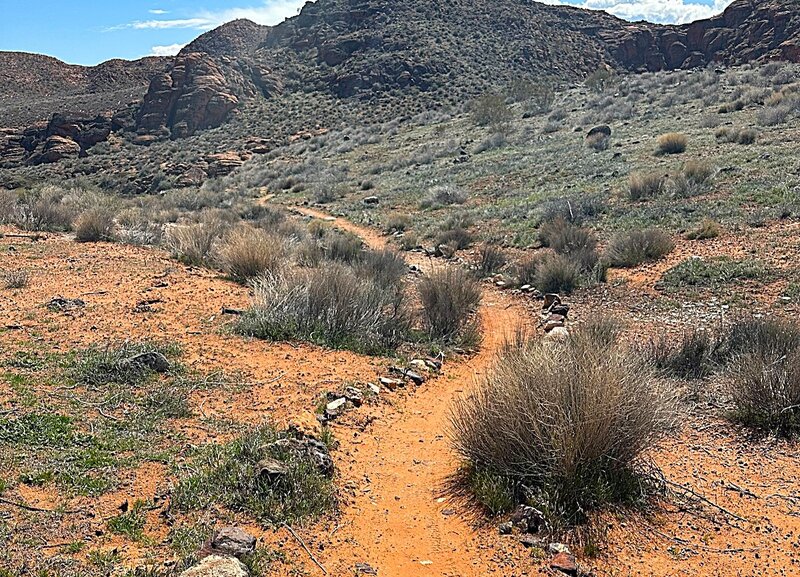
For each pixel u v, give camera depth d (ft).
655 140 108.47
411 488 17.95
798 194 58.13
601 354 19.19
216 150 215.31
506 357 20.77
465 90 263.49
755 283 40.75
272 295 33.06
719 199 63.52
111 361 23.70
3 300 33.06
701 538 15.78
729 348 28.63
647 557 14.94
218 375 24.64
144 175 182.29
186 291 38.50
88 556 12.71
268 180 167.43
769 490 18.12
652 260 49.80
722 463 19.80
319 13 355.56
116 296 35.73
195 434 19.15
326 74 292.81
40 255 46.93
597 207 70.23
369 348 31.07
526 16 351.46
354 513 16.14
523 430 17.44
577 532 15.62
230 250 45.01
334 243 60.85
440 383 27.91
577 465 16.69
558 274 47.91
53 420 18.69
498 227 75.97
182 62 260.01
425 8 344.90
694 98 148.87
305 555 13.98
